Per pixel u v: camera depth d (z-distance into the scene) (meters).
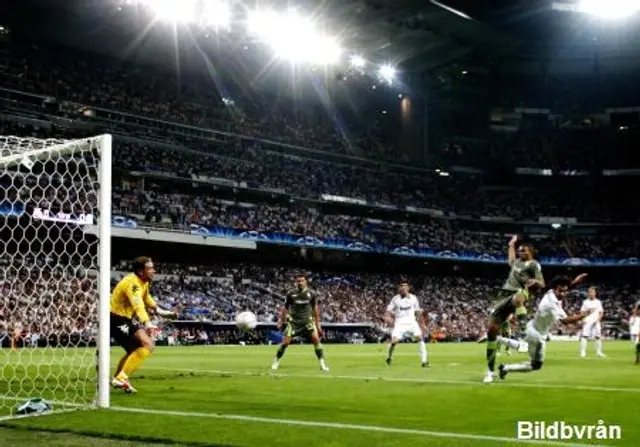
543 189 73.06
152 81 56.94
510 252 13.51
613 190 72.44
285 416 8.58
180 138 54.56
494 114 73.62
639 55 67.94
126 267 47.19
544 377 14.77
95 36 51.69
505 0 55.94
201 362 21.11
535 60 69.25
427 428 7.72
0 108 45.81
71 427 7.51
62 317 23.59
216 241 49.69
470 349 32.75
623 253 67.62
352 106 68.25
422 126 69.06
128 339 11.20
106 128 50.47
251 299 49.81
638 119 72.44
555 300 12.60
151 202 49.84
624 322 60.28
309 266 59.38
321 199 59.19
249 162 57.69
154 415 8.34
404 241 62.12
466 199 69.38
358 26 54.28
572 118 74.25
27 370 16.78
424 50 59.69
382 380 13.94
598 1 56.78
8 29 49.44
